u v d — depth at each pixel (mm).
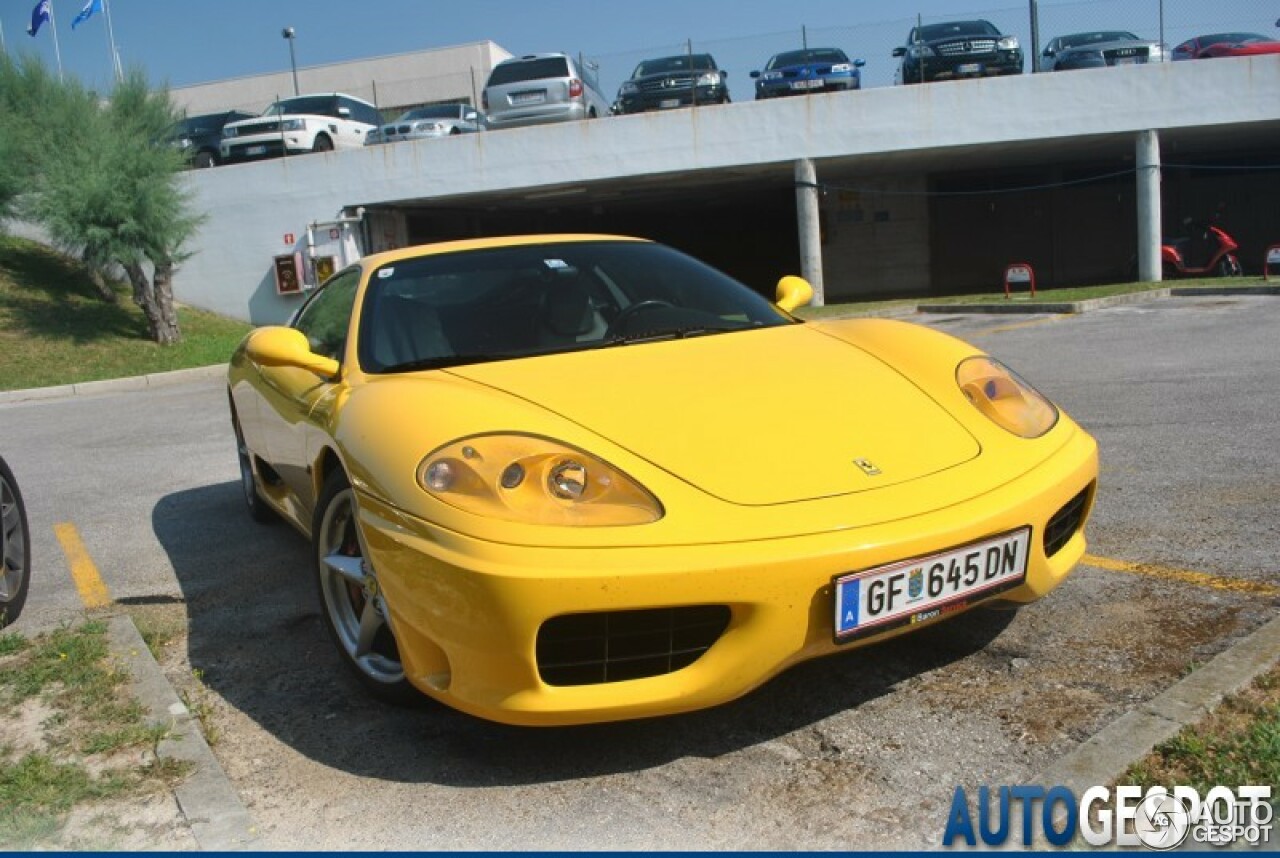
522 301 3170
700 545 2055
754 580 2041
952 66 16516
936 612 2225
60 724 2510
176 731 2453
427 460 2234
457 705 2188
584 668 2107
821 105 16656
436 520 2137
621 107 17828
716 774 2203
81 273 18953
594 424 2373
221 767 2305
